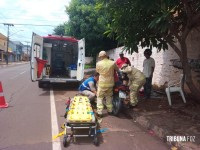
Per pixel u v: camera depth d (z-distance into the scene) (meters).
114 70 4.28
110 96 4.38
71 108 3.37
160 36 4.76
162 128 3.46
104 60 4.24
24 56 55.38
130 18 4.37
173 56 5.95
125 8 4.18
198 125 3.62
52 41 7.68
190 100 4.91
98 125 3.84
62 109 4.79
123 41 4.66
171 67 6.03
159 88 6.55
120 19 4.41
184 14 4.33
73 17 13.77
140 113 4.29
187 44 5.42
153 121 3.82
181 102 4.88
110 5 4.08
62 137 3.22
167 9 3.46
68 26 14.27
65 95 6.45
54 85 8.30
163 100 5.17
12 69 18.91
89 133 3.04
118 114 4.43
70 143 3.05
